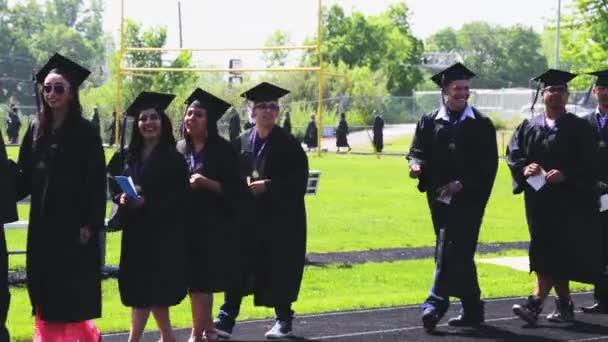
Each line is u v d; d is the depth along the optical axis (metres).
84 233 8.94
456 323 11.43
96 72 79.50
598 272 11.57
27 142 9.09
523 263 16.61
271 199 10.72
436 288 11.11
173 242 9.52
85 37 118.88
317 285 14.23
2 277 8.90
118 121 46.50
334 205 26.08
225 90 55.66
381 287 14.23
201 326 10.16
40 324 9.08
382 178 35.47
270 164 10.73
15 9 99.44
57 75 8.86
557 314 11.81
